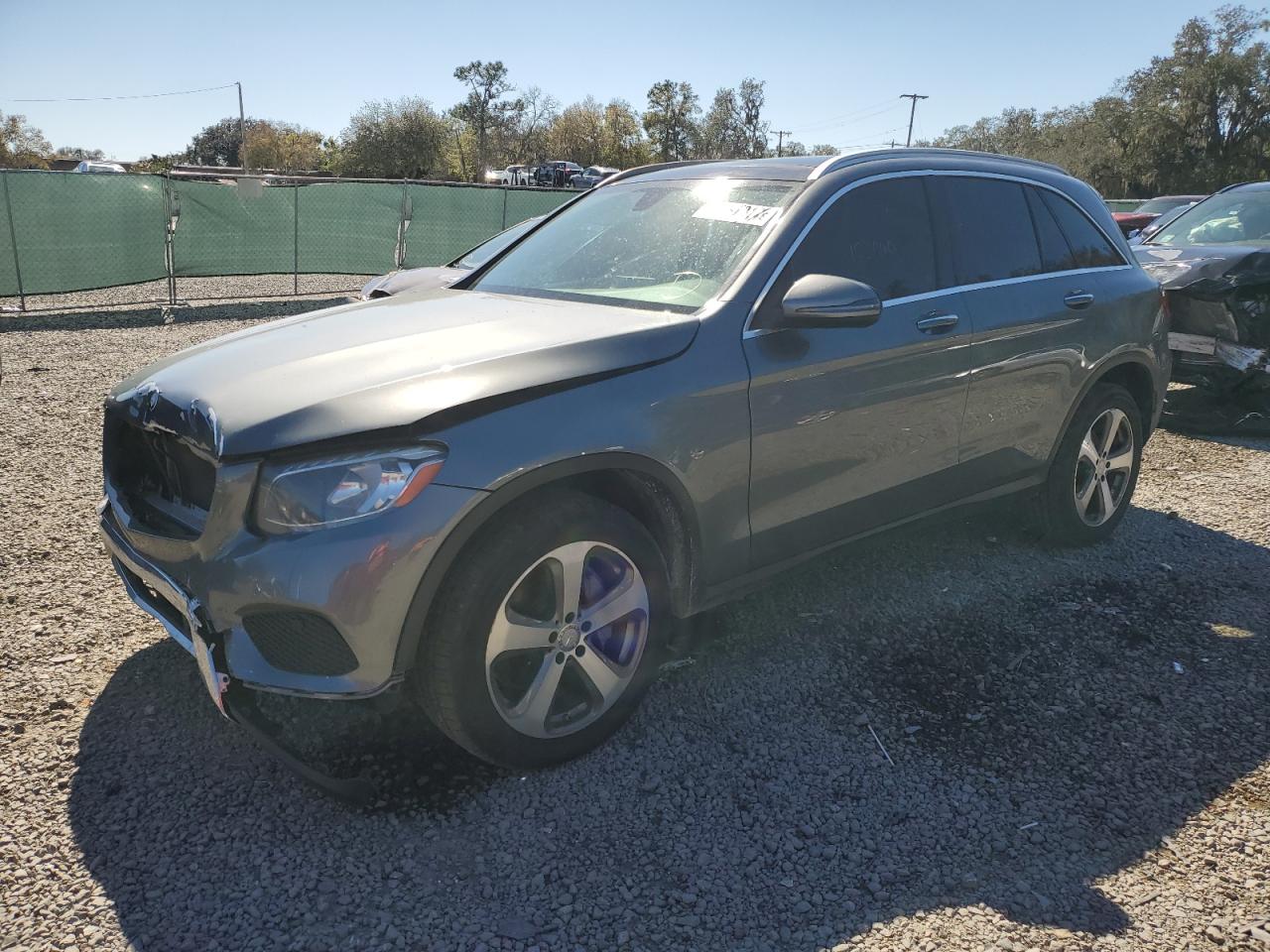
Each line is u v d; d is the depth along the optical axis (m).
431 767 2.77
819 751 2.90
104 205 12.42
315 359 2.71
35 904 2.20
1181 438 6.90
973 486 3.85
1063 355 4.03
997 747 2.95
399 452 2.34
